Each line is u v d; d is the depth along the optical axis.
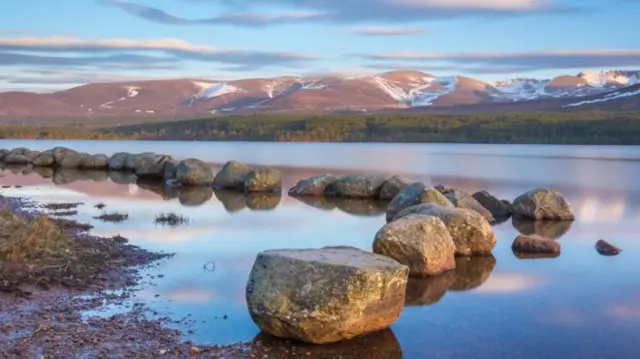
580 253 19.52
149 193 35.75
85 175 47.69
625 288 15.17
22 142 146.00
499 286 15.31
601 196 37.91
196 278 15.18
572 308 13.50
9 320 11.55
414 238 16.28
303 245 20.11
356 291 10.87
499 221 26.66
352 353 10.66
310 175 53.47
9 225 16.91
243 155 92.81
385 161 77.50
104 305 12.81
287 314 10.80
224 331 11.52
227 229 23.19
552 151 108.19
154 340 10.93
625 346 11.26
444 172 58.56
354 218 26.86
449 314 12.98
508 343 11.33
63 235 17.84
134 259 17.05
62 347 10.39
